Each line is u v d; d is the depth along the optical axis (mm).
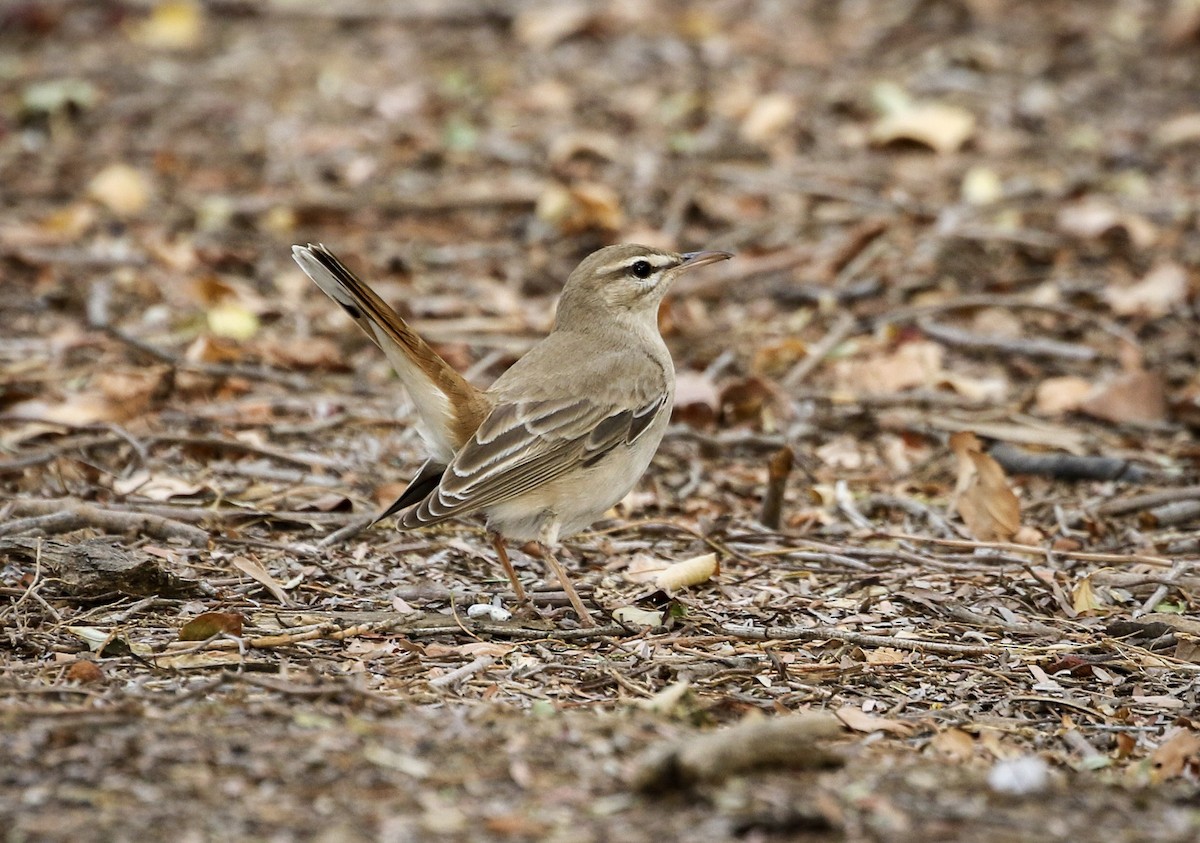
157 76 22875
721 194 19000
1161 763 7922
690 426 14078
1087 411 14148
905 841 6621
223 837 6535
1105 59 22625
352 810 6828
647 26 24125
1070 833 6805
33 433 12922
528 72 22609
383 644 9406
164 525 11016
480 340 15734
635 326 11117
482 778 7199
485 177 19656
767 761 7344
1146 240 17469
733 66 22672
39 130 21203
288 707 8031
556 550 11508
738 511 12406
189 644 9141
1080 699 8945
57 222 18031
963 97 21484
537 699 8570
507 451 10047
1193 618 10195
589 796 7039
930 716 8602
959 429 13852
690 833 6637
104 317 15664
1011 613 10344
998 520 11852
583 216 18141
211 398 14383
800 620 10148
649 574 10906
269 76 22812
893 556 11211
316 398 14461
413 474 12742
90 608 9797
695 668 9117
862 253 17594
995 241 17641
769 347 15219
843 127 20844
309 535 11406
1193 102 21312
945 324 16188
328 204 18859
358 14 24938
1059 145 20266
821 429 14133
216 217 18594
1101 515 12195
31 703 8008
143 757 7293
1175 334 15773
